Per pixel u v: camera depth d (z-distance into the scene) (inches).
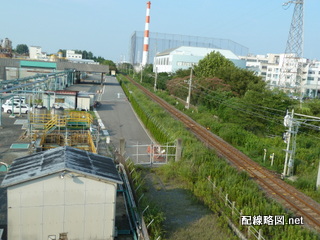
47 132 942.4
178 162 816.3
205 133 1209.4
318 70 3843.5
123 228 501.0
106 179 426.0
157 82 2903.5
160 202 626.5
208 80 1948.8
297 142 1187.3
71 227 425.1
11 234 405.7
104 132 1163.9
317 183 736.3
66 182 415.8
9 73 2175.2
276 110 1317.7
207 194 645.3
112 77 4101.9
